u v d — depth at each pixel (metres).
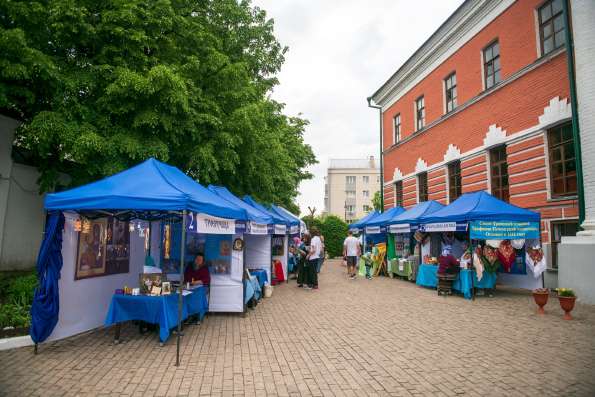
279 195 21.27
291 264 17.11
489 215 10.39
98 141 8.33
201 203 6.23
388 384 4.49
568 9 10.46
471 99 14.69
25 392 4.23
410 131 19.89
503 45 13.25
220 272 8.43
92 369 4.97
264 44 14.95
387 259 17.23
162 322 5.99
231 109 12.27
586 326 7.22
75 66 9.07
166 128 9.42
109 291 7.52
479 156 14.35
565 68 10.73
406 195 20.27
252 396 4.14
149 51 10.34
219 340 6.37
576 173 10.24
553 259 10.97
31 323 5.63
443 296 11.04
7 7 7.68
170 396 4.14
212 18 13.11
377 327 7.29
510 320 7.80
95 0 9.39
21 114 10.86
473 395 4.18
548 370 4.93
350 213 71.94
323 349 5.87
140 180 6.29
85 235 6.88
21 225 11.65
